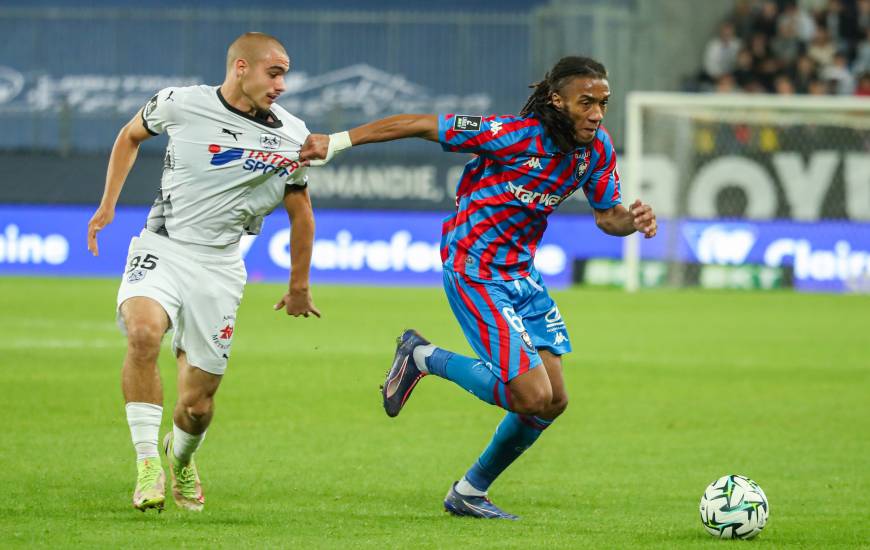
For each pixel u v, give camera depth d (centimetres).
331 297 6744
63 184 7644
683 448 3097
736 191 7831
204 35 8794
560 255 7744
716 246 7800
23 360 4269
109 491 2367
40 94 8794
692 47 9112
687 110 7856
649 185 7850
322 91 8744
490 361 2128
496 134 2077
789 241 7781
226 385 3897
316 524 2102
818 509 2370
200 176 2131
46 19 8800
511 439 2181
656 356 4862
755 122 7825
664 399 3891
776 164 7806
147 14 8444
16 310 5812
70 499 2278
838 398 3956
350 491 2470
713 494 2045
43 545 1867
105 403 3481
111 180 2188
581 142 2102
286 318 5759
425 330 5400
